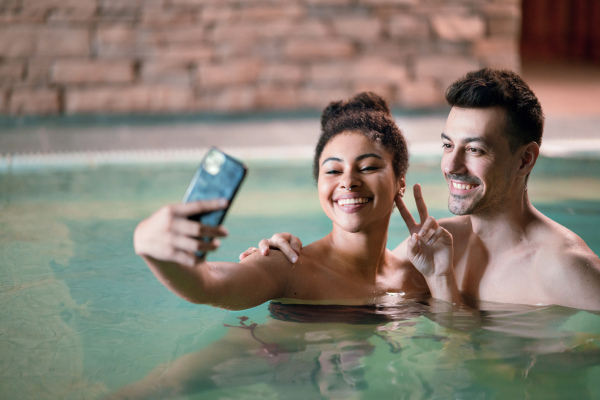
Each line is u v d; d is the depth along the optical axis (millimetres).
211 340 1453
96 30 6234
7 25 6113
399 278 1807
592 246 2289
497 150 1563
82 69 6242
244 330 1506
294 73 6465
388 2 6453
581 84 8625
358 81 6496
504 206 1646
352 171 1597
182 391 1188
